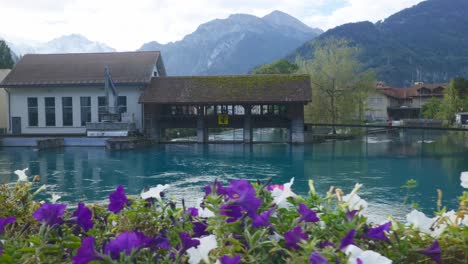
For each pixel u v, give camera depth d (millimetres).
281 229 1648
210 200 1538
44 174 17469
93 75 34625
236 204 1532
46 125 34375
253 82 32031
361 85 39938
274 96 30438
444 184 14391
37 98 34406
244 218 1569
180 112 33469
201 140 31906
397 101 85875
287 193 1798
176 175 17156
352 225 1595
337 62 40125
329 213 1692
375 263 1240
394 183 14773
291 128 31516
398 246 1538
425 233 1652
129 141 27859
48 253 1662
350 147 29297
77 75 34688
